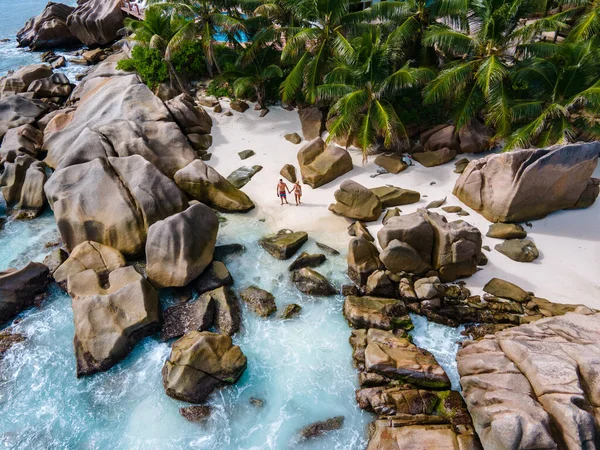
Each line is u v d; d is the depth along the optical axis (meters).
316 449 14.64
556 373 13.46
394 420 14.70
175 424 15.54
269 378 16.89
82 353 17.23
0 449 14.95
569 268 19.89
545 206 22.20
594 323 15.58
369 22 30.30
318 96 28.53
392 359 16.22
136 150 26.48
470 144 26.97
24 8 79.94
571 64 24.06
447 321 18.22
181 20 34.09
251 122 32.41
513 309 18.19
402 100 29.52
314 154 27.31
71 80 43.28
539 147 23.72
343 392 16.27
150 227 20.20
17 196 27.06
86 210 22.44
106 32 51.91
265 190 26.42
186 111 30.31
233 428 15.37
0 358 17.84
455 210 23.27
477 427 13.86
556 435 12.54
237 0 31.50
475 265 19.56
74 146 26.77
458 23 27.62
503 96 24.22
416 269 19.53
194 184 25.08
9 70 46.78
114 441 15.13
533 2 24.34
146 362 17.56
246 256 22.20
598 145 20.73
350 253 20.27
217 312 18.97
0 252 23.30
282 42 36.75
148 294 18.77
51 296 20.59
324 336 18.34
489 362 14.95
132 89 31.34
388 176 26.38
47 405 16.25
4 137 31.30
